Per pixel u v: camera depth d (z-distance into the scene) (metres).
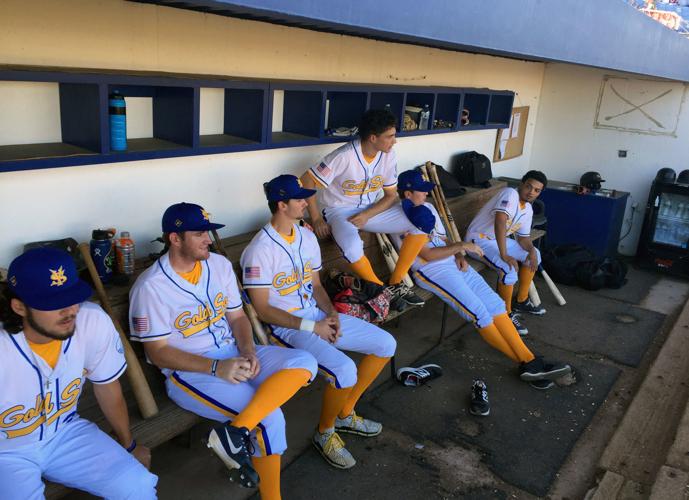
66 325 1.78
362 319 3.22
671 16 6.04
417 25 2.38
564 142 7.00
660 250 6.15
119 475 1.94
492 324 3.70
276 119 3.96
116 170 2.95
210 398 2.37
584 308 5.11
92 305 2.02
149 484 1.99
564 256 5.72
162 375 2.67
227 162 3.52
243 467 2.20
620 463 3.01
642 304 5.30
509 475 2.91
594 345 4.42
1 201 2.56
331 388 2.74
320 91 3.73
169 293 2.35
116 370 2.05
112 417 2.09
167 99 3.11
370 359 2.96
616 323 4.85
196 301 2.42
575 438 3.26
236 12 3.01
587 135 6.83
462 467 2.94
